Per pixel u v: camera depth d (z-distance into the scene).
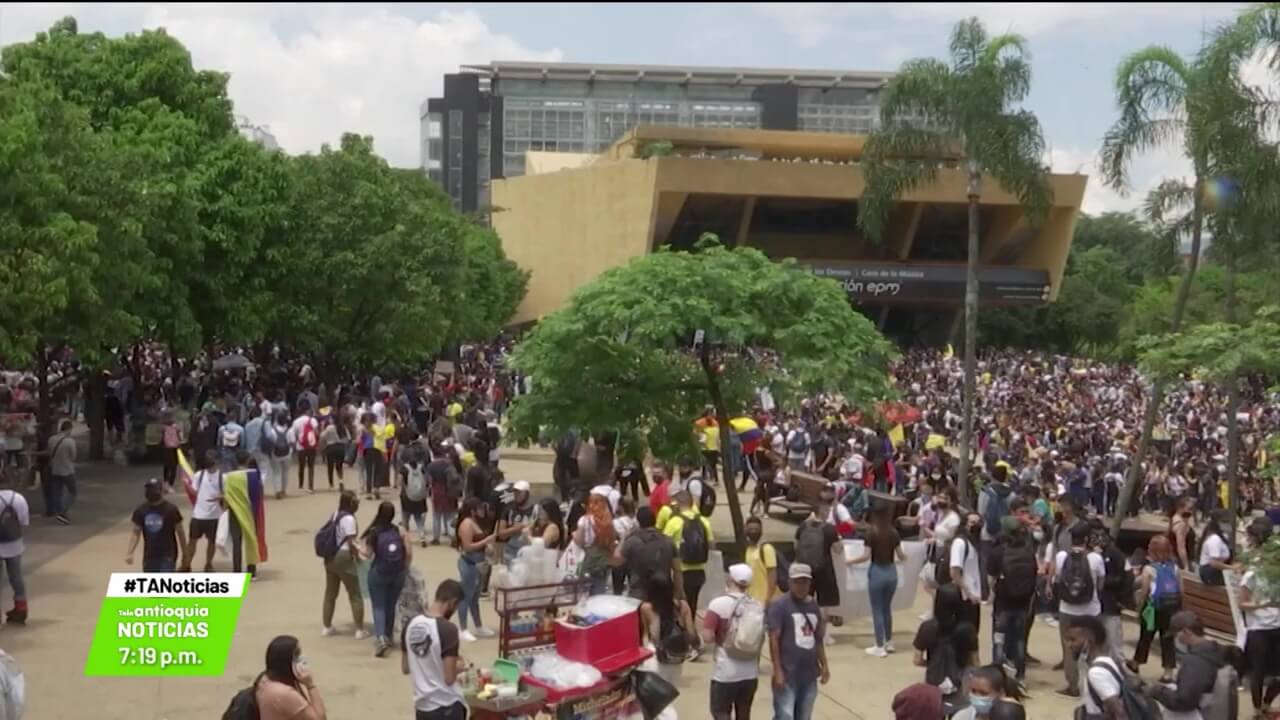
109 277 21.53
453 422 26.75
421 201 46.88
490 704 7.84
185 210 25.97
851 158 76.25
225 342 32.69
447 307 38.62
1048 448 29.30
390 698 10.88
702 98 144.12
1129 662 11.99
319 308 34.09
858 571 14.72
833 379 16.25
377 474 23.36
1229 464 18.91
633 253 66.75
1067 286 82.75
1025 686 11.99
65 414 23.45
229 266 29.09
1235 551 15.68
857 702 11.33
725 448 18.03
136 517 13.56
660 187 63.88
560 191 75.69
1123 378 55.47
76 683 11.02
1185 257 23.73
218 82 30.34
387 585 12.17
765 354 18.14
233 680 11.27
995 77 23.48
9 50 28.70
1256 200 19.64
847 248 71.81
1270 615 11.29
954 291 69.44
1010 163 23.73
